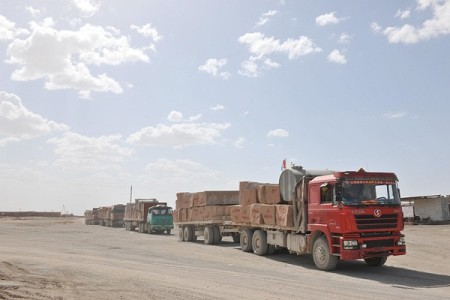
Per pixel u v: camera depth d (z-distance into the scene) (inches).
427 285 444.1
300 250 611.8
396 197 546.9
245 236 799.1
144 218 1642.5
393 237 531.8
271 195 702.5
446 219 1771.7
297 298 356.5
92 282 420.2
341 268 575.5
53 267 528.7
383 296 371.2
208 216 997.8
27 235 1360.7
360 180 535.2
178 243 1044.5
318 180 571.8
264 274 511.5
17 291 365.7
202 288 397.1
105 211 2400.3
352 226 510.9
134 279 442.9
